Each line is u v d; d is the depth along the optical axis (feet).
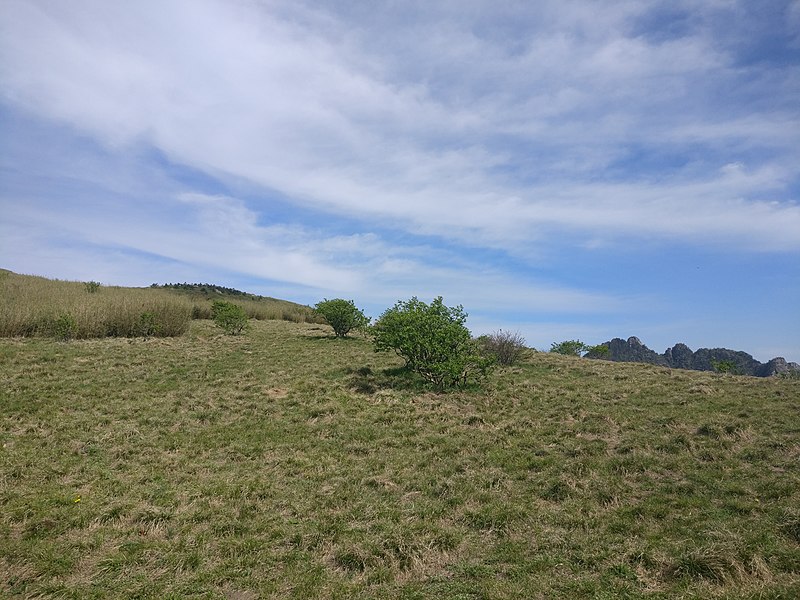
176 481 25.76
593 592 15.80
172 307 83.10
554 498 23.68
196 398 41.65
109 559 18.06
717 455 27.55
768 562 16.71
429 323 49.52
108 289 103.09
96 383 44.68
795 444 28.63
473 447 30.99
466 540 20.08
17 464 26.63
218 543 19.70
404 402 41.81
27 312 67.26
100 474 26.35
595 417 36.47
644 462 26.91
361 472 27.32
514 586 16.47
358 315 83.35
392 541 19.16
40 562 17.76
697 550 17.20
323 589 16.67
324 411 38.29
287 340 78.54
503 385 48.83
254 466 28.27
